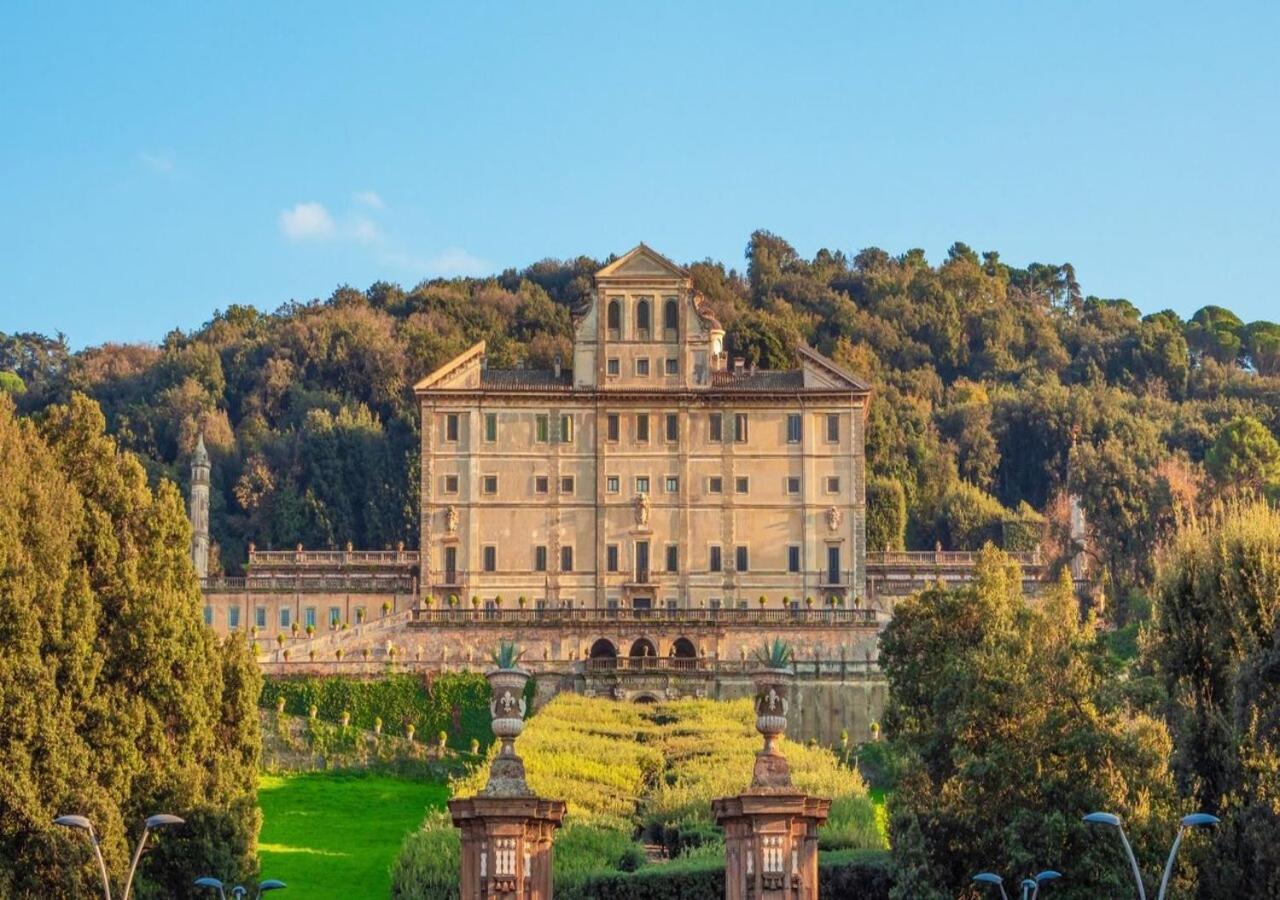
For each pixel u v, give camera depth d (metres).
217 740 105.25
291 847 130.38
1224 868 88.56
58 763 94.88
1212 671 97.38
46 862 93.44
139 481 107.31
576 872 100.19
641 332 179.00
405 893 105.56
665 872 99.56
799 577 176.25
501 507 176.62
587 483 177.12
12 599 95.69
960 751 95.31
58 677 97.94
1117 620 198.25
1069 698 95.31
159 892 98.19
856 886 97.88
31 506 100.12
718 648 166.50
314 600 182.50
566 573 176.25
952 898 92.38
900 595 186.25
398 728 159.88
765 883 58.28
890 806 100.44
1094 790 90.62
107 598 102.25
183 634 103.00
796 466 177.38
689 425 177.75
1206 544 100.50
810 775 122.00
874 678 161.25
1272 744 90.12
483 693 160.75
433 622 165.25
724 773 125.56
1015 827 90.56
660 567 176.38
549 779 123.38
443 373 177.75
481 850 58.03
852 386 177.88
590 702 156.00
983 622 117.12
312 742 158.50
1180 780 94.25
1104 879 88.31
